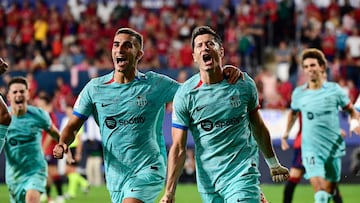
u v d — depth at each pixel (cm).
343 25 3234
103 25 3291
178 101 928
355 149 2422
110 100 995
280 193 2119
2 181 2456
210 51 905
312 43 3061
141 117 993
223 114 916
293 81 2828
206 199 943
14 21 3322
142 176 988
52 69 2956
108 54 3045
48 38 3231
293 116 1484
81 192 2200
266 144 947
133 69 1001
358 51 3102
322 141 1416
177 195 2092
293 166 1579
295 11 3198
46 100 2102
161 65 3020
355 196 2069
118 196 1005
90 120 2409
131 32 1000
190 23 3228
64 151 990
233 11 3275
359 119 1423
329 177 1428
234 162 920
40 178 1285
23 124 1280
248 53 2983
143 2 3456
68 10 3316
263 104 2628
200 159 934
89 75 2730
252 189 909
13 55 3139
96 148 2378
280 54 2966
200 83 924
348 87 2680
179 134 929
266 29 3156
